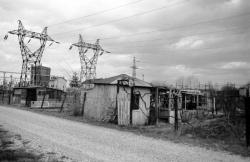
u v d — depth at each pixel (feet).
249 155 27.55
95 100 66.90
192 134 42.32
